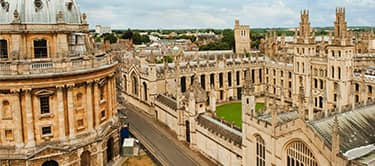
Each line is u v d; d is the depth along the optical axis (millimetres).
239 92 154125
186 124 97750
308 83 129000
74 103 76875
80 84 77625
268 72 155875
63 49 78812
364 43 191500
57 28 77688
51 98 74312
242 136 68312
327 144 50281
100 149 81750
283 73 146125
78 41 87562
